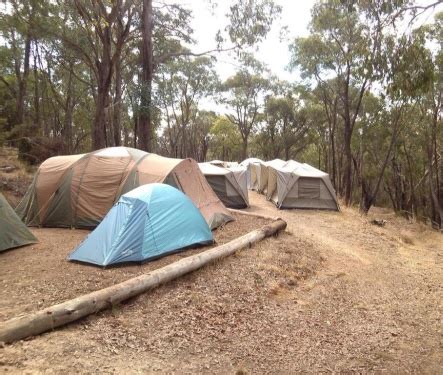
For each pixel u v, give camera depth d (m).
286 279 7.48
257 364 4.66
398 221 19.66
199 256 7.29
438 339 5.70
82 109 35.44
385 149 31.91
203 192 11.19
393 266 9.38
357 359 5.00
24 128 22.20
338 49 22.62
